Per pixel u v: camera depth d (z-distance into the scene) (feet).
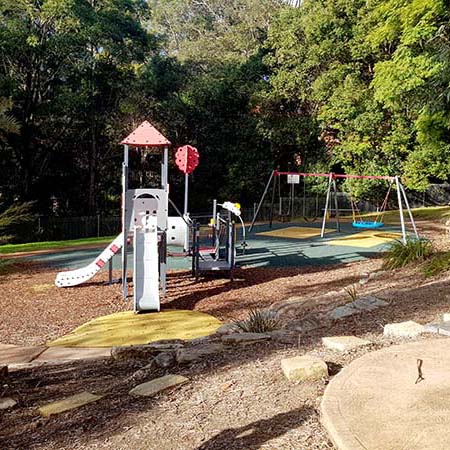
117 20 65.62
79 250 40.34
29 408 10.30
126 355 13.93
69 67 62.54
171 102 71.00
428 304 15.46
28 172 65.00
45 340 18.21
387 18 44.96
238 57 87.71
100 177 72.33
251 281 27.14
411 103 50.93
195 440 7.71
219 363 11.38
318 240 42.01
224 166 76.54
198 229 27.61
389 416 7.61
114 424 8.73
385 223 54.44
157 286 22.31
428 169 64.80
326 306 18.78
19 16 57.57
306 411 8.20
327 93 68.08
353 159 69.05
